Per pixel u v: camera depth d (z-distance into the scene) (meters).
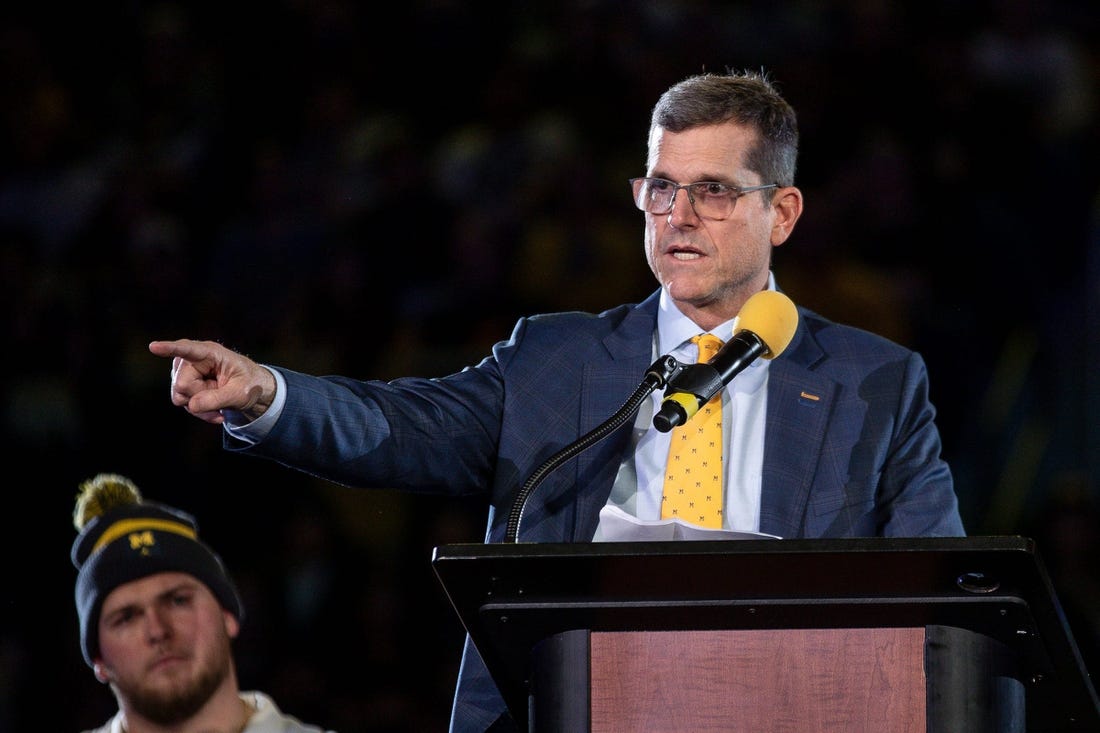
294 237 22.56
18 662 19.20
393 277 22.00
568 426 7.81
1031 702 6.28
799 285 20.86
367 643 18.92
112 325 21.95
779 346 7.11
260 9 25.56
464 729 7.48
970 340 21.25
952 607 5.50
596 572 5.47
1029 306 21.56
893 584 5.41
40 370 21.38
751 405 7.80
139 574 8.64
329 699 18.64
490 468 7.97
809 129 23.17
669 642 5.76
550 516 7.64
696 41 23.84
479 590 5.70
